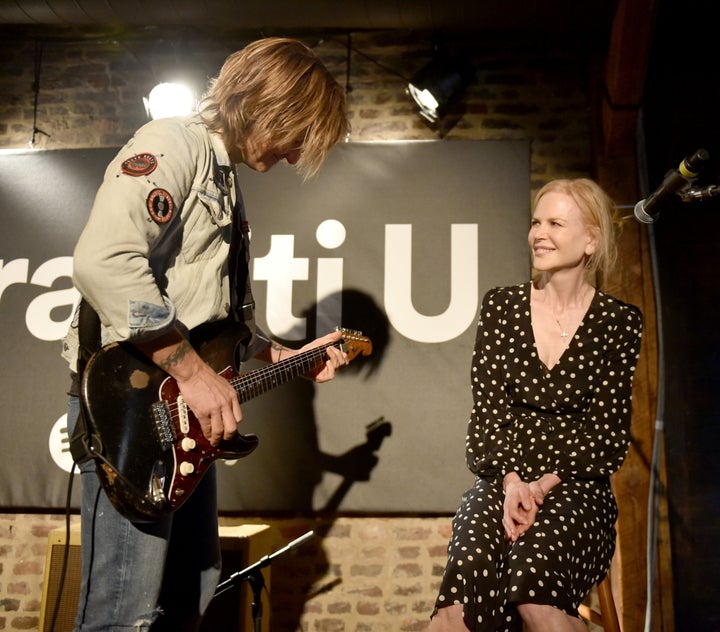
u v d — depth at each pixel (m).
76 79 3.91
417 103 3.65
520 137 3.66
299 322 3.48
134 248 1.64
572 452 2.10
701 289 3.33
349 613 3.33
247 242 2.16
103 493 1.70
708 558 3.17
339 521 3.39
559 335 2.21
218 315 1.92
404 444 3.35
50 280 3.61
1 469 3.47
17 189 3.70
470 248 3.47
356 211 3.54
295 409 3.40
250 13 3.38
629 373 2.18
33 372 3.54
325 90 1.93
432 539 3.35
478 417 2.21
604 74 3.40
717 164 3.39
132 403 1.70
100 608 1.68
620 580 3.15
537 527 1.94
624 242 3.39
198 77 3.81
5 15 3.52
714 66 3.48
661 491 3.23
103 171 3.68
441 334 3.42
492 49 3.75
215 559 2.01
